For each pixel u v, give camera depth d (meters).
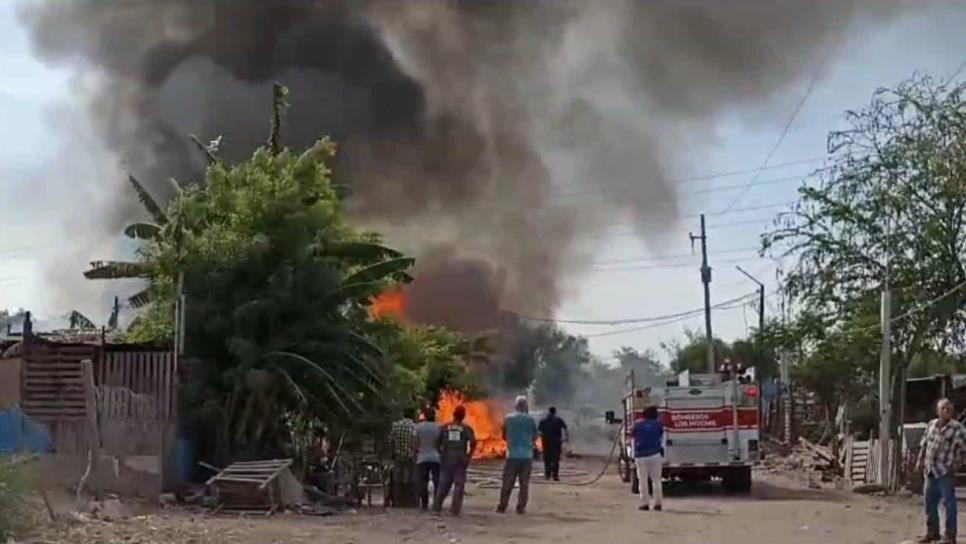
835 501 22.34
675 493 24.70
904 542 14.93
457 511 18.17
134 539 13.30
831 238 27.12
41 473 15.27
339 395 20.25
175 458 19.11
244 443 20.12
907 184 26.31
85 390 17.56
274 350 20.23
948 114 26.03
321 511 17.64
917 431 26.38
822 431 40.22
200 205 21.88
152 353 19.61
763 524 17.39
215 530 14.58
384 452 20.31
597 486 26.73
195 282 20.91
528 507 20.34
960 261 26.03
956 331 26.28
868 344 27.56
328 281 20.97
